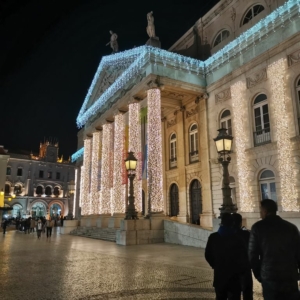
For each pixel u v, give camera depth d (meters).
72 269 9.02
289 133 15.82
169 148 25.84
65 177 70.44
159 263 9.89
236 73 19.56
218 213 19.70
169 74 20.80
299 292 3.15
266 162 16.94
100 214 26.22
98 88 31.92
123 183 23.50
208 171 20.80
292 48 16.25
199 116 22.31
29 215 63.56
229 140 10.70
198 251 13.19
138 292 6.25
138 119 22.30
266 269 3.23
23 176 65.44
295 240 3.28
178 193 23.95
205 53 23.58
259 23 18.30
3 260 11.03
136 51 22.56
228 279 3.91
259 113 17.95
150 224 17.39
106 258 11.30
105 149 27.31
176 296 5.91
